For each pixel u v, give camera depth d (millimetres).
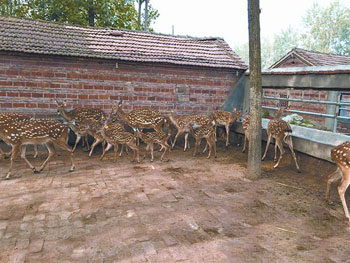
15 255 3160
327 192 4777
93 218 4082
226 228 3887
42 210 4297
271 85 8180
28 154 7453
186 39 11000
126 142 6910
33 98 7582
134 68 8508
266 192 5246
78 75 7945
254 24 5578
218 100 9625
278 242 3564
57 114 7848
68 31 8992
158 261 3111
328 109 9633
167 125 8383
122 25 18328
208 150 8547
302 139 6422
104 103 8336
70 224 3895
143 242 3482
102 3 16469
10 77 7305
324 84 6492
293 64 14273
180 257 3191
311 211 4492
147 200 4766
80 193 4992
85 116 7723
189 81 9188
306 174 6332
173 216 4203
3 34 7680
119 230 3762
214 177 6070
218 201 4797
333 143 5812
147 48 9234
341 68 6070
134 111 8086
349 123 9656
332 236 3752
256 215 4309
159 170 6492
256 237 3674
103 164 6824
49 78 7676
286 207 4617
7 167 6344
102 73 8188
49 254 3199
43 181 5531
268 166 6918
